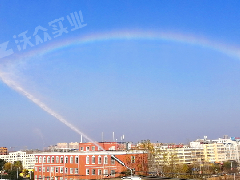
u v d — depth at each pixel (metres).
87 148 111.12
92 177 101.00
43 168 113.69
